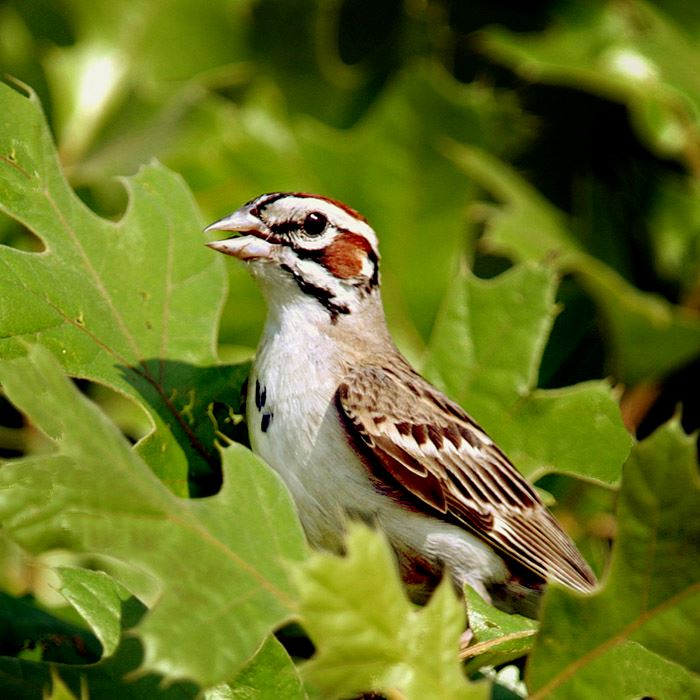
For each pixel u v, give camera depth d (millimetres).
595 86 13070
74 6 14070
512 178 12711
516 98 13078
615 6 13406
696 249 12969
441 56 13875
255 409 9805
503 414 10289
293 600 6160
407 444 10039
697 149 12695
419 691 5930
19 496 5930
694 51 12992
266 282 10602
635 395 12352
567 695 6730
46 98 13961
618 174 13172
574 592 6711
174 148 12945
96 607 7379
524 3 13781
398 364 10648
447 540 10250
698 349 12070
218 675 5715
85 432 6109
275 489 6531
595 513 11289
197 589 6004
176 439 8922
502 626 8000
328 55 13914
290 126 13289
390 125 12594
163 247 9227
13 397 5891
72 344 8516
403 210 12711
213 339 9266
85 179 12844
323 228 10625
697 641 6605
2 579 9922
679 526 6559
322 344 10430
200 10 14320
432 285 12797
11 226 12219
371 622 5859
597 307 12297
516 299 10461
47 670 7203
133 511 6129
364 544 5852
